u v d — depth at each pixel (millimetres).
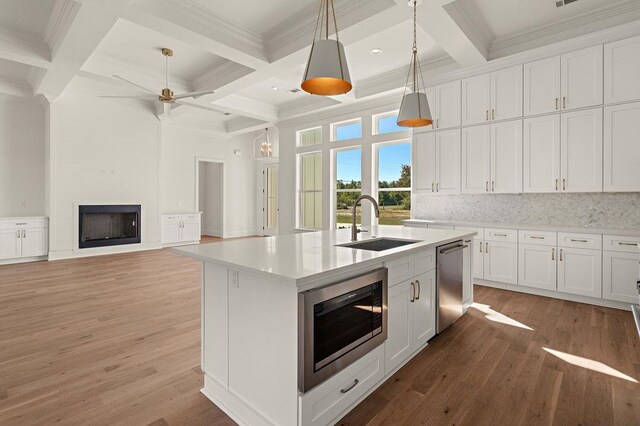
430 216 5188
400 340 2195
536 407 1838
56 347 2547
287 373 1515
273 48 4164
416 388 2014
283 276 1433
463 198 4875
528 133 3979
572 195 4023
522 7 3428
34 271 5098
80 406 1831
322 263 1683
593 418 1742
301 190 7336
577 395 1946
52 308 3422
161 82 5289
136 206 7059
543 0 3316
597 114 3547
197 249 2115
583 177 3637
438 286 2621
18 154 6004
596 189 3561
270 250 2074
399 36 4008
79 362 2320
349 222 6469
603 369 2238
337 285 1613
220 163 9398
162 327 2943
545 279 3828
